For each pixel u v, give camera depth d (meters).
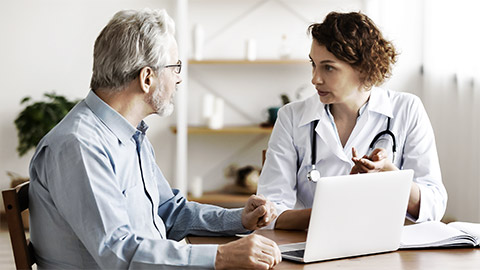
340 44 1.90
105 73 1.63
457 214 4.08
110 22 1.66
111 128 1.63
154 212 1.78
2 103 4.50
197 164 4.71
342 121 2.15
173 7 4.55
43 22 4.50
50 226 1.55
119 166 1.63
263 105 4.70
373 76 1.95
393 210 1.60
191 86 4.64
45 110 4.17
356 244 1.58
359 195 1.54
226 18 4.62
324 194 1.49
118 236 1.45
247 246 1.44
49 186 1.51
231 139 4.72
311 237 1.51
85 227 1.45
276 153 2.17
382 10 4.59
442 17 4.22
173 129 4.48
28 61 4.51
